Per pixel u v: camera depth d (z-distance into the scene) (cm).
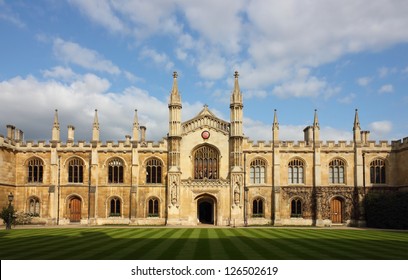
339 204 6450
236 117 6400
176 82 6506
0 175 6019
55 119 6569
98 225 6125
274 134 6519
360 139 6506
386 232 4744
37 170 6519
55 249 2862
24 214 6228
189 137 6481
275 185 6375
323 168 6500
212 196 6288
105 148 6506
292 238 3778
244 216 6244
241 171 6262
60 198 6444
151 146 6506
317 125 6544
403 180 6231
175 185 6228
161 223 6350
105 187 6444
